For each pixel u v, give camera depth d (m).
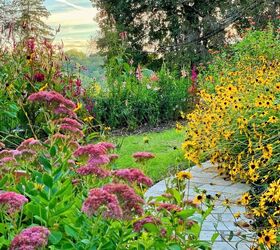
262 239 3.74
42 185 3.39
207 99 8.31
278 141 5.96
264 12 22.45
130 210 2.83
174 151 8.90
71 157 3.84
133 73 13.10
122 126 12.37
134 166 7.81
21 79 8.71
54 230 2.98
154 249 3.06
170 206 3.26
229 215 5.69
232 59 14.61
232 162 7.14
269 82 7.97
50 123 4.19
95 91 12.47
